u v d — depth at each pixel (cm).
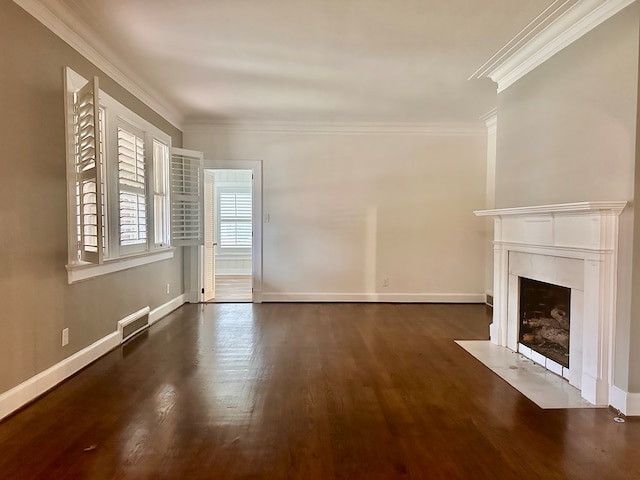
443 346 385
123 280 392
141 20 289
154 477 184
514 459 200
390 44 327
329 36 313
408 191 592
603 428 230
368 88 434
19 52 246
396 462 197
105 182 350
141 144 423
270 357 351
